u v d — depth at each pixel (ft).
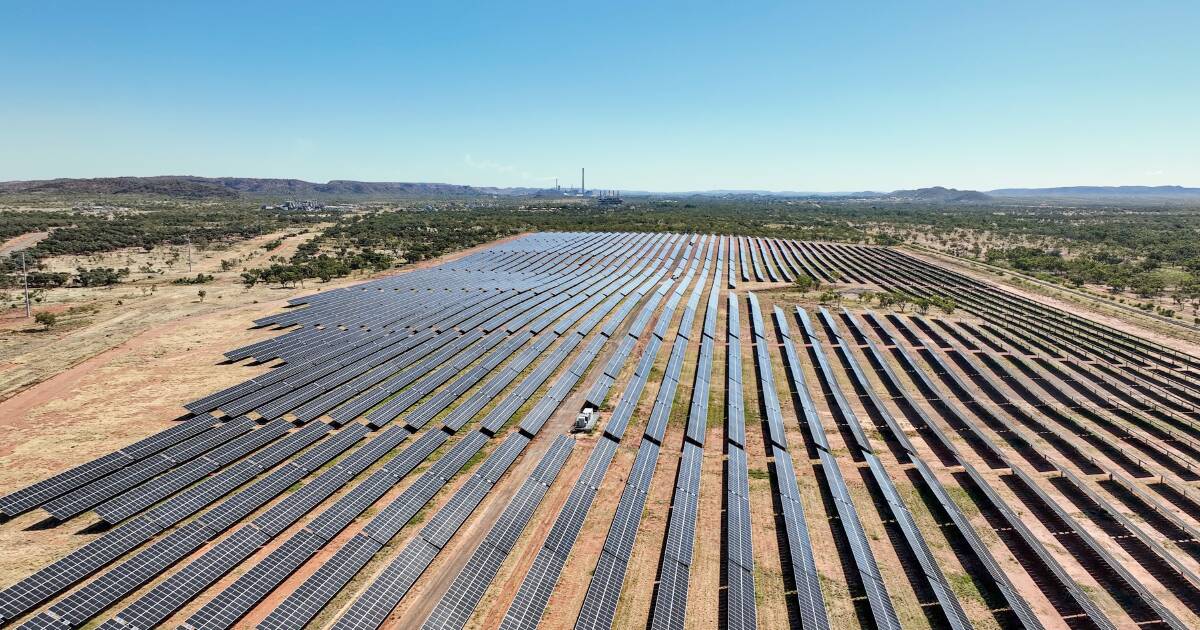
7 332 273.33
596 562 131.03
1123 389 242.37
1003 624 118.21
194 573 116.16
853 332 329.11
